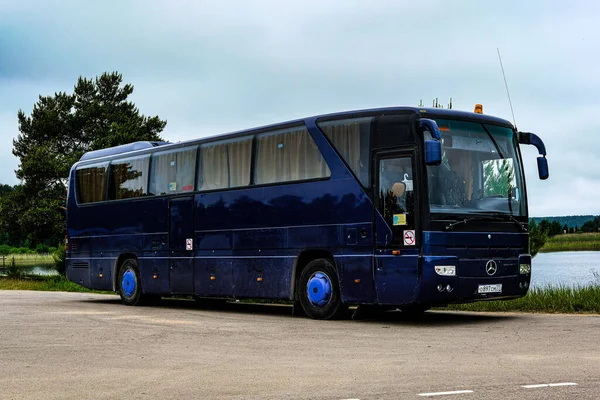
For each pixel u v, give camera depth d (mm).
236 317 17359
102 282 23203
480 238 14945
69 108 69312
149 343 12250
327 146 16234
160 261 20938
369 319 16344
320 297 16359
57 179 65062
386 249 14969
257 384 8344
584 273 39250
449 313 17875
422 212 14469
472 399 7293
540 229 32969
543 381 8203
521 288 15531
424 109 14938
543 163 16359
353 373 8992
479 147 15414
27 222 62844
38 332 14000
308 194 16578
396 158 14961
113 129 65250
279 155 17438
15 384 8516
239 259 18344
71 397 7746
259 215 17812
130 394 7871
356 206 15531
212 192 19266
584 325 13938
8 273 53875
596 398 7289
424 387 7973
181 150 20500
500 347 11102
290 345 11828
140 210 21766
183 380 8672
